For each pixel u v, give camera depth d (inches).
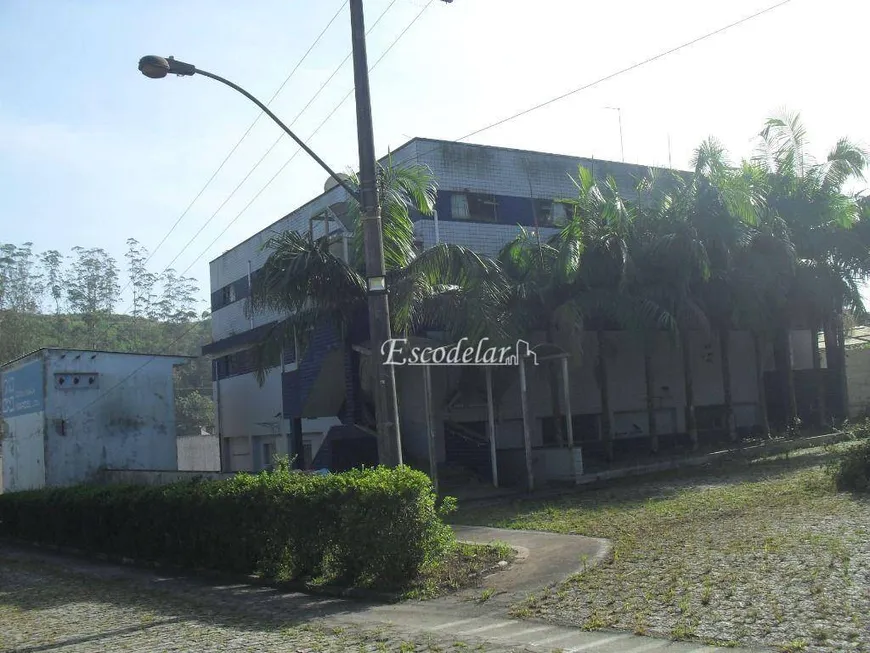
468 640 274.8
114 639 321.7
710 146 843.4
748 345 1148.5
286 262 699.4
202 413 2315.5
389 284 657.6
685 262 816.9
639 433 1015.6
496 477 770.8
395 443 442.3
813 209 927.7
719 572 341.1
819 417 1092.5
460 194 968.3
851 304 1007.6
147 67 405.7
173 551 539.5
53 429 1086.4
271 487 448.5
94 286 2647.6
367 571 385.1
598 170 1092.5
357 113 452.1
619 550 414.6
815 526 430.3
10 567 639.1
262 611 364.8
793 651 233.6
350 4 454.6
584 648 251.3
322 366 850.1
